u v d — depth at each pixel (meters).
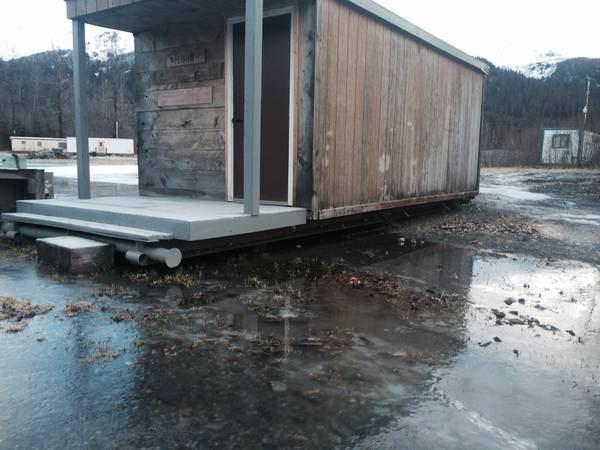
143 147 6.84
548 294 4.04
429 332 3.07
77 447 1.77
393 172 6.82
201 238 4.11
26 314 3.08
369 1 5.78
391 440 1.88
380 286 4.10
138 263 4.11
